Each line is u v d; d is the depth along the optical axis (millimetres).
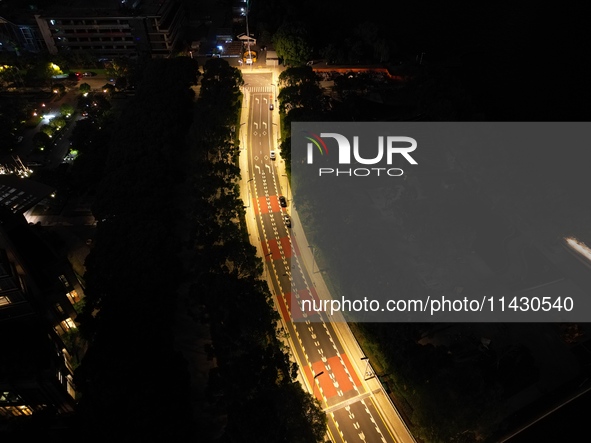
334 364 149250
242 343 137375
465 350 153625
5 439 125000
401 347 138125
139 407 117375
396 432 132500
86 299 152125
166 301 149250
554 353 156250
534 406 142000
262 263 169000
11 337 129875
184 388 128750
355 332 158750
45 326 134625
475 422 121812
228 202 187000
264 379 128875
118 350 130625
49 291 143750
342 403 138875
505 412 128000
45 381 123875
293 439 117812
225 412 133750
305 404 126562
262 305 147500
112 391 121188
